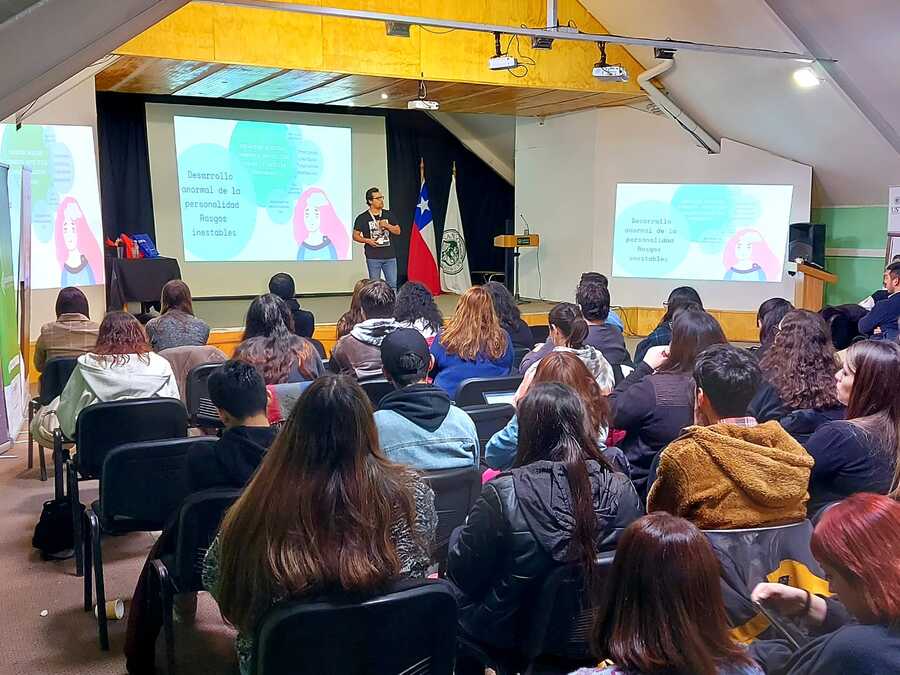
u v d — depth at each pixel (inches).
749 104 303.9
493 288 173.6
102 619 102.2
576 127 366.6
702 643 42.1
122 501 101.6
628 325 360.2
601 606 45.8
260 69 258.8
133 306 294.4
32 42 65.2
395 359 93.0
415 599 56.8
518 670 70.6
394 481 59.4
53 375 152.5
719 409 74.4
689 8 265.9
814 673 45.1
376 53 266.8
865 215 330.6
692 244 345.4
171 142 349.7
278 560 54.3
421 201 409.4
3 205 181.6
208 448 83.9
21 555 130.8
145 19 72.9
